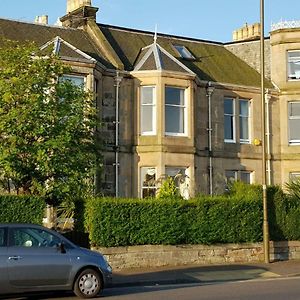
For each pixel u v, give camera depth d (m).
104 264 14.10
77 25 30.16
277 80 32.31
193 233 20.28
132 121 27.61
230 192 24.17
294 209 22.39
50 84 18.77
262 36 21.11
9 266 13.21
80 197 19.36
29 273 13.34
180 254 20.08
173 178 27.02
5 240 13.45
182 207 20.14
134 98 27.62
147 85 27.53
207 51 33.22
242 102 31.30
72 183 18.39
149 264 19.48
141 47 30.53
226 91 30.53
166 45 31.73
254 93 31.42
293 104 32.06
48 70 18.83
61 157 18.19
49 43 25.59
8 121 17.59
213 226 20.64
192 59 31.55
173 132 27.66
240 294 13.95
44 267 13.48
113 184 26.89
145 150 27.19
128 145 27.42
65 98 18.81
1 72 18.19
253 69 33.41
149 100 27.67
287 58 32.41
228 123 30.69
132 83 27.77
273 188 22.25
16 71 18.31
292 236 22.20
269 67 33.12
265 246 20.86
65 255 13.76
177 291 14.80
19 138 17.62
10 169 17.48
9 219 17.34
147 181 27.25
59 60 20.30
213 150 29.64
